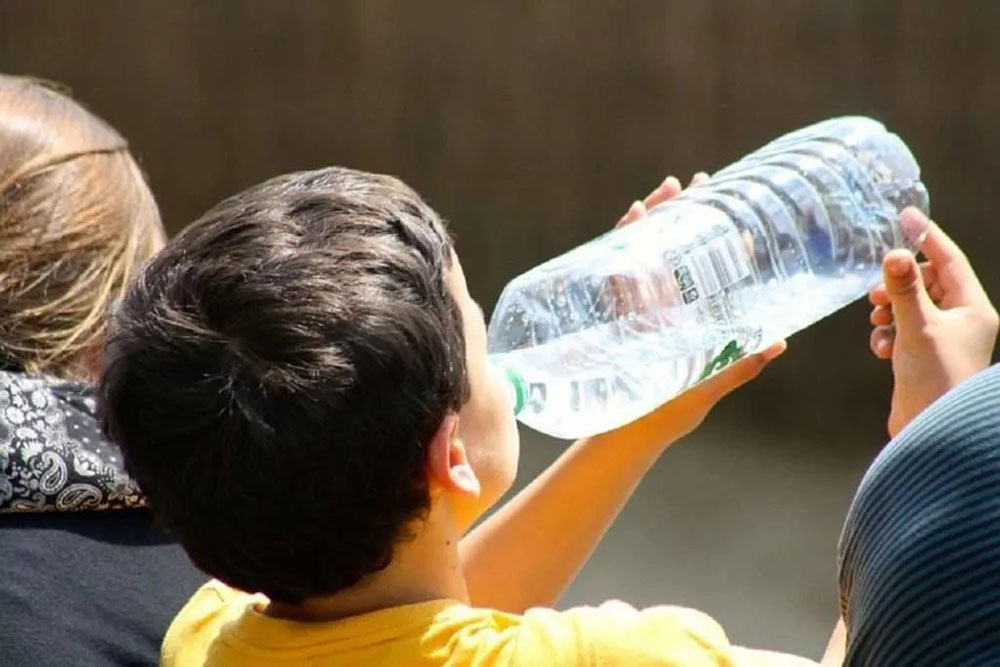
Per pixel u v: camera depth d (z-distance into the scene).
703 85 13.06
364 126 14.27
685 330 3.78
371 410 2.50
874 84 12.52
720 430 11.67
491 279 13.69
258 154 14.59
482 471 2.95
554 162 13.63
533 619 2.59
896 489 2.21
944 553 2.08
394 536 2.60
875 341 3.60
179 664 2.99
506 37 13.69
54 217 3.51
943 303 3.53
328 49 14.27
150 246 3.71
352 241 2.62
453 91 13.91
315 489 2.51
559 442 11.24
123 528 3.42
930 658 2.07
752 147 12.98
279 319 2.52
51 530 3.35
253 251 2.61
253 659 2.65
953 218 12.34
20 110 3.65
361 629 2.60
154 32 14.68
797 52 12.73
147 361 2.58
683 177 13.23
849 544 2.33
